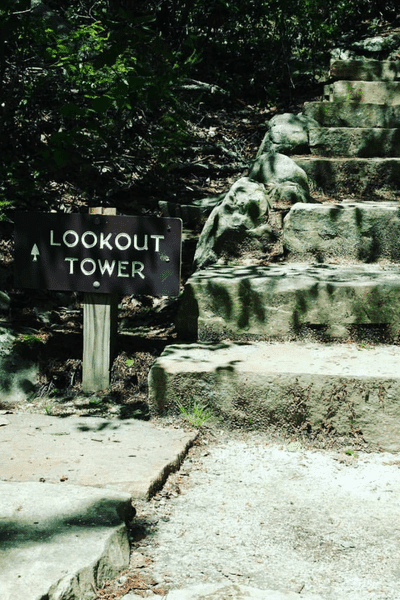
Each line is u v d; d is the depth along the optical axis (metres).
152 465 2.78
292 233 4.48
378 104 6.07
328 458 3.06
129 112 5.15
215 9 7.65
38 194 5.05
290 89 7.58
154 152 5.61
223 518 2.51
